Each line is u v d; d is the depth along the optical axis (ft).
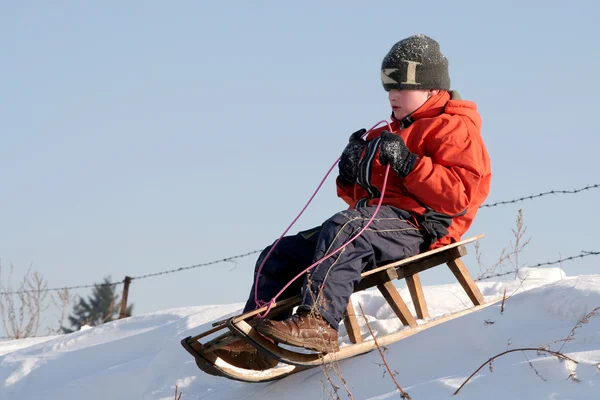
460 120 51.31
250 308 51.21
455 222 51.96
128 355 71.56
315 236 51.80
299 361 45.96
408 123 53.67
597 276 47.98
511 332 43.34
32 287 138.00
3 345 96.73
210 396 52.65
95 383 63.57
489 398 35.24
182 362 60.80
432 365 42.91
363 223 48.29
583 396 33.53
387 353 46.42
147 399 56.95
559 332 41.50
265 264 51.80
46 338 98.78
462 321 45.93
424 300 57.36
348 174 53.31
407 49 53.72
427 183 49.01
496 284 68.03
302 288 47.09
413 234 50.44
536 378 35.91
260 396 48.78
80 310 397.39
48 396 66.03
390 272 51.13
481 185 51.90
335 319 46.37
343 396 43.21
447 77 54.80
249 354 50.11
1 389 72.74
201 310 75.87
